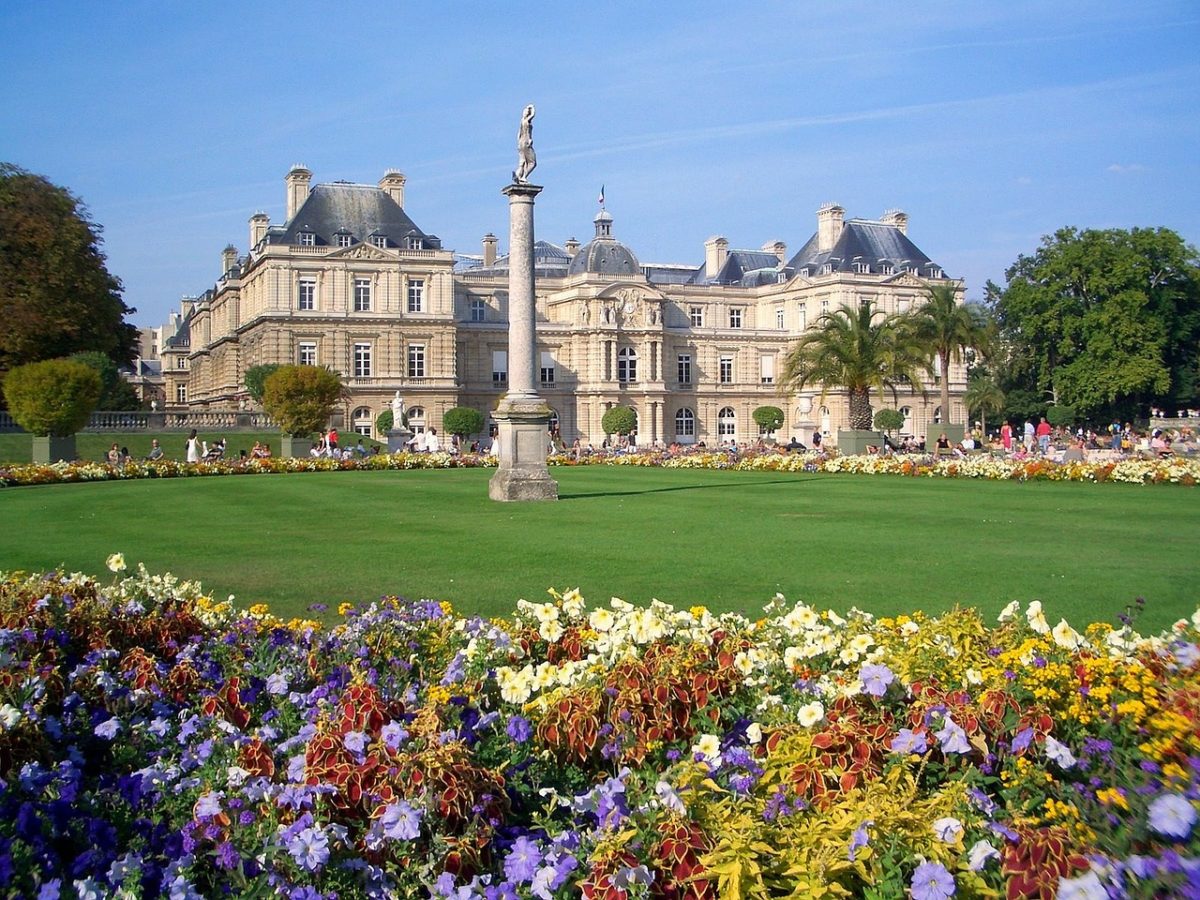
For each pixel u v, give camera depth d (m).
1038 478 45.75
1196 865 5.50
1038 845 6.20
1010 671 8.84
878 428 111.06
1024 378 120.44
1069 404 104.31
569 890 6.46
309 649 10.70
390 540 23.89
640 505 32.84
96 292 82.50
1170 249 100.19
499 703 9.38
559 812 7.81
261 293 103.62
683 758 8.02
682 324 132.25
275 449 76.44
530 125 35.03
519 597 16.69
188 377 175.25
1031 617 10.20
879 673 8.55
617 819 6.80
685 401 126.75
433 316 104.88
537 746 8.36
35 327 76.38
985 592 16.89
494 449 69.00
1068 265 102.50
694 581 18.02
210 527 27.09
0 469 47.34
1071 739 8.01
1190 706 7.55
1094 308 102.38
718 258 145.50
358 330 102.44
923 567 19.44
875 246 129.75
